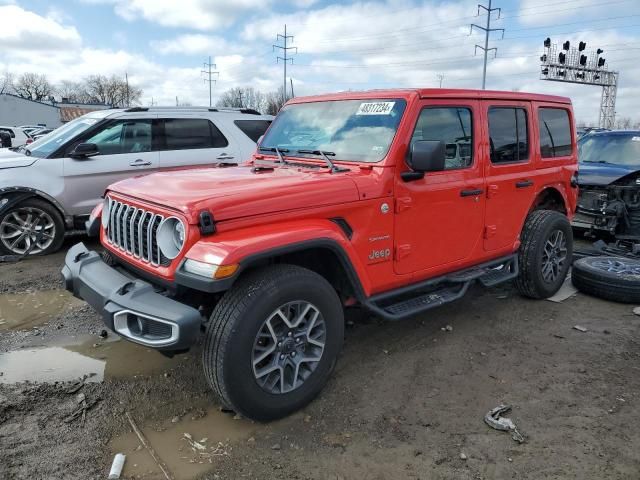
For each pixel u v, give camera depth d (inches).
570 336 174.4
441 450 114.1
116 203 144.5
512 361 156.2
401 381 143.9
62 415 125.3
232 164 179.3
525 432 120.6
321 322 127.3
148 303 113.1
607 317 191.5
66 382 140.5
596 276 207.3
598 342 169.6
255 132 331.3
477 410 129.9
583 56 1878.7
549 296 208.7
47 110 2613.2
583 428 122.0
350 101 163.0
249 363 114.2
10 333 172.9
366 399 134.6
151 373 146.6
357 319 186.4
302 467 108.5
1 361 152.9
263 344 120.3
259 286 114.9
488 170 172.9
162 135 295.7
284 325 121.0
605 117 2053.4
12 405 128.0
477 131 167.5
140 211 130.4
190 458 111.0
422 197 150.4
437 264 160.6
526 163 189.0
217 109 321.1
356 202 134.8
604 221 273.0
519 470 107.8
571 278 222.1
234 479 104.9
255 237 114.4
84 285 131.6
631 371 150.2
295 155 165.2
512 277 189.5
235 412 125.3
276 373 122.2
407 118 145.4
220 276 106.6
